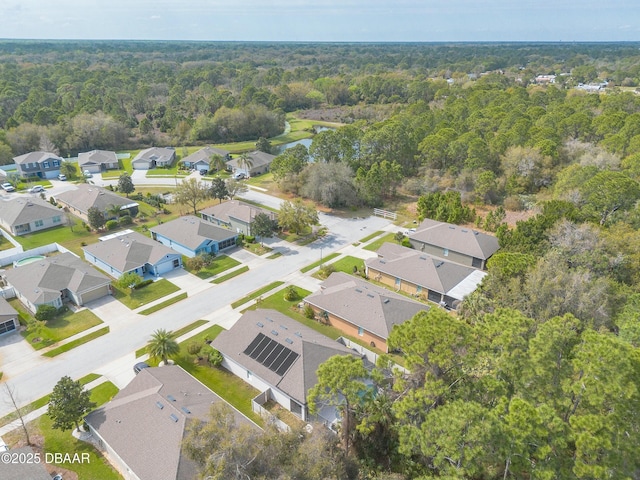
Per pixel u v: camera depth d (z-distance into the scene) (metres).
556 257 41.66
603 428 20.80
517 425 20.58
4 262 56.75
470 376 26.28
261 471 21.48
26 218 66.69
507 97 132.38
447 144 88.75
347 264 58.12
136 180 95.75
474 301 39.62
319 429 26.09
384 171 80.56
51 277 48.75
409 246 62.31
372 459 27.14
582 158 76.06
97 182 94.38
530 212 72.81
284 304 48.53
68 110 142.88
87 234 67.06
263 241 64.94
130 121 138.25
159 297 49.84
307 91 198.12
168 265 55.88
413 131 100.00
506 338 26.08
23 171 93.75
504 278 41.06
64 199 76.69
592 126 92.06
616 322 35.88
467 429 21.19
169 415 28.77
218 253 61.34
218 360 38.22
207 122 135.38
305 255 60.78
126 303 48.56
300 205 65.75
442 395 25.36
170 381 33.19
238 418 30.80
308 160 95.25
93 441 30.77
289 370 34.44
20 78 182.88
